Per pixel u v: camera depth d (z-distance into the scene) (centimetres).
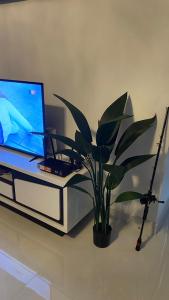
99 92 201
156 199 188
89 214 230
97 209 182
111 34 181
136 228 215
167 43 166
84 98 210
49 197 195
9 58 240
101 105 204
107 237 190
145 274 171
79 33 193
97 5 179
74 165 196
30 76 233
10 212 232
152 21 166
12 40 230
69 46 201
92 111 210
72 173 191
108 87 196
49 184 191
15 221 221
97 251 190
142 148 199
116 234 208
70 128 225
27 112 205
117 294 158
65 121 225
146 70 178
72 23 193
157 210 208
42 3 200
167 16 160
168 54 168
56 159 208
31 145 218
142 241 200
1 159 217
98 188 177
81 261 182
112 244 197
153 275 171
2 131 232
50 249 192
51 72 219
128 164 170
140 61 178
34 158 218
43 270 174
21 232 208
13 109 212
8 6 219
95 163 183
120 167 160
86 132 170
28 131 212
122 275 171
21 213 229
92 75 200
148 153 199
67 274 171
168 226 219
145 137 195
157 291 160
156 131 190
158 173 200
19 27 221
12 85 203
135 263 180
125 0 169
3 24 230
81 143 165
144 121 168
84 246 195
